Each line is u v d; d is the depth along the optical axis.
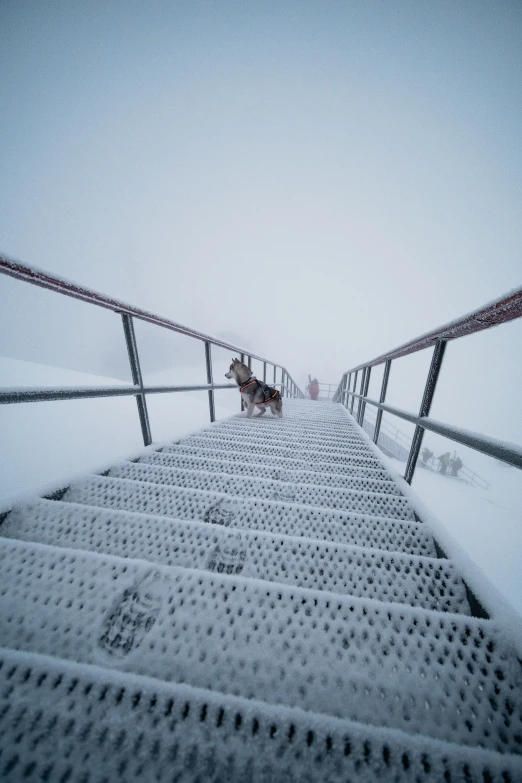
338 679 0.59
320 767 0.44
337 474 1.97
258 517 1.26
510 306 1.02
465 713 0.55
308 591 0.76
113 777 0.42
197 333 2.83
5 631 0.66
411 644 0.66
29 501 1.14
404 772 0.44
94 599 0.73
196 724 0.48
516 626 0.69
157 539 1.02
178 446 2.21
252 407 4.36
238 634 0.66
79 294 1.49
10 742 0.45
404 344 2.15
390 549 1.15
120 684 0.52
